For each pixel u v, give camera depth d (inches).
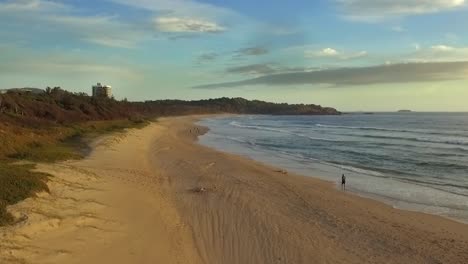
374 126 3506.4
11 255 337.1
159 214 551.5
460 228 557.6
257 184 821.2
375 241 494.0
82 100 2603.3
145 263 385.1
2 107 1594.5
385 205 686.5
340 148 1637.6
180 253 427.2
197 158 1189.7
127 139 1545.3
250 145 1760.6
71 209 476.1
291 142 1915.6
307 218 585.6
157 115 4896.7
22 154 817.5
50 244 378.9
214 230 514.9
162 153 1284.4
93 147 1165.1
